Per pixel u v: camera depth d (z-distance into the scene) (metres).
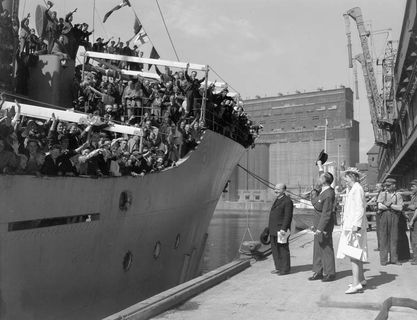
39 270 8.32
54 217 8.42
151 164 12.08
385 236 10.84
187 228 15.91
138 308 6.57
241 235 61.97
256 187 180.88
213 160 17.00
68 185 8.62
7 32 11.67
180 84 15.54
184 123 14.37
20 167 7.48
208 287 8.50
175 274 15.46
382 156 70.94
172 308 7.07
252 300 7.55
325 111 175.50
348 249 7.80
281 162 180.50
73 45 14.72
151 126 13.86
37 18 14.14
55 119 8.84
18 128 7.93
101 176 9.61
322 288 8.36
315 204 9.27
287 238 9.71
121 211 10.72
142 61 16.28
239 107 20.62
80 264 9.48
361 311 6.81
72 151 8.79
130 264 11.70
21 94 13.09
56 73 13.41
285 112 182.88
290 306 7.16
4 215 7.34
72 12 14.34
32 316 8.27
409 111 31.28
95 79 16.64
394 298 6.95
